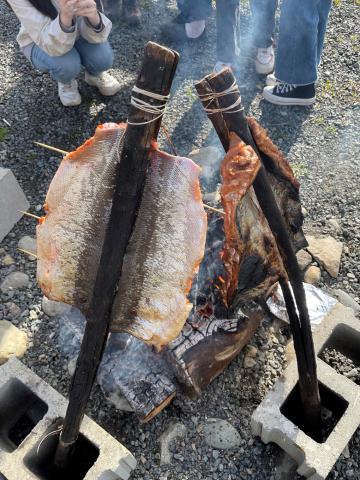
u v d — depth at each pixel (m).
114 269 0.92
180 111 2.13
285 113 2.12
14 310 1.54
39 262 1.04
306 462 1.10
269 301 1.49
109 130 0.92
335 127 2.06
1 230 1.69
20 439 1.35
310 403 1.19
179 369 1.23
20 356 1.44
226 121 0.94
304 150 1.99
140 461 1.27
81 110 2.11
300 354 1.11
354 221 1.75
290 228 1.25
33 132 2.03
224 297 1.07
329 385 1.22
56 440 1.21
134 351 1.29
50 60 1.86
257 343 1.45
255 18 2.12
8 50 2.37
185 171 0.90
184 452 1.28
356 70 2.28
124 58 2.34
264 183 0.97
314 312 1.42
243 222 0.96
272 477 1.24
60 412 1.19
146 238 0.95
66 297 1.05
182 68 2.31
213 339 1.26
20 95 2.17
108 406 1.35
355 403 1.18
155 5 2.63
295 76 1.98
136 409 1.23
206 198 1.73
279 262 1.12
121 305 1.00
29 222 1.77
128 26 2.50
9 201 1.68
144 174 0.88
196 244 0.92
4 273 1.63
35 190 1.86
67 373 1.42
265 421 1.16
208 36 2.47
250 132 1.01
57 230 1.00
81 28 1.83
